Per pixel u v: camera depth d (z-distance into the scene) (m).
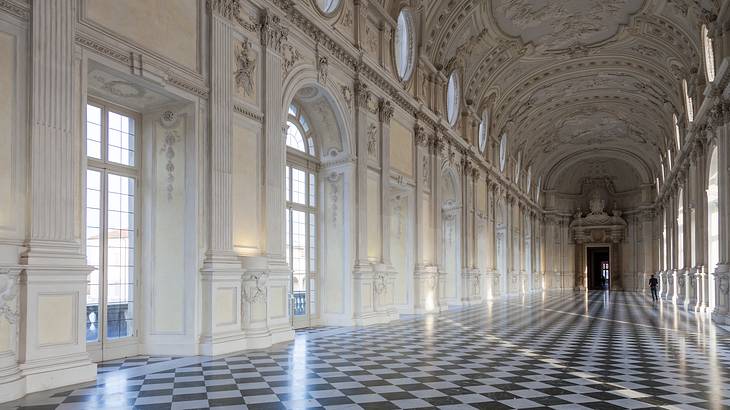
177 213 9.58
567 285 48.88
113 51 8.05
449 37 21.11
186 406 5.93
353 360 9.02
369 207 15.76
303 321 14.13
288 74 12.13
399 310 18.59
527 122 35.72
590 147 45.47
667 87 27.89
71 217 7.15
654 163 43.12
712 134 19.23
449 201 23.98
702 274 20.98
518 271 37.62
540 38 24.75
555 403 6.17
